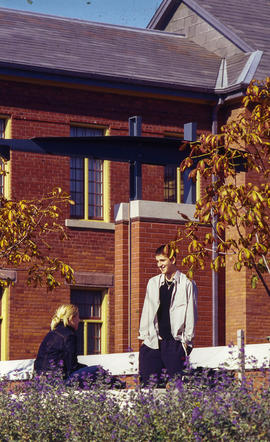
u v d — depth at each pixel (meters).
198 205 13.82
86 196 23.34
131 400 9.37
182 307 11.21
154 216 19.84
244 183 23.45
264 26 27.48
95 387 9.88
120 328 19.89
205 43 27.06
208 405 8.79
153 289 11.37
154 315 11.32
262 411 8.65
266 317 23.48
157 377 11.31
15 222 15.85
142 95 23.97
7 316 22.09
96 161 23.56
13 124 22.50
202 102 24.56
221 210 13.21
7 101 22.47
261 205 13.19
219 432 8.50
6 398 10.20
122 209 20.12
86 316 23.22
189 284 11.27
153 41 26.42
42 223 22.31
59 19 25.53
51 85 22.98
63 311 11.66
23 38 23.59
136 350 19.53
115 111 23.70
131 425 8.90
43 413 9.72
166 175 24.12
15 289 22.14
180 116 24.42
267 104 14.35
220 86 24.55
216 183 13.78
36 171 22.64
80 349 22.98
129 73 23.64
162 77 24.00
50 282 16.59
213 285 23.50
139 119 18.52
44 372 10.92
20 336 22.17
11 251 16.33
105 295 23.36
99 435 9.05
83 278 22.88
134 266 19.78
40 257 16.67
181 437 8.61
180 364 11.17
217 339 23.34
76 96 23.30
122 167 23.70
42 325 22.42
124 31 26.25
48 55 23.12
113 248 23.44
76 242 22.86
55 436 9.53
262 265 13.80
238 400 8.73
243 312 23.23
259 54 25.00
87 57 23.80
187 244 19.95
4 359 22.09
